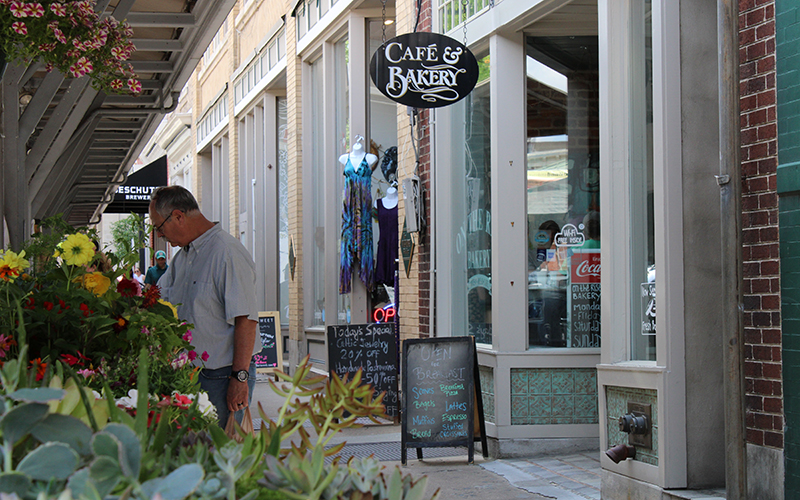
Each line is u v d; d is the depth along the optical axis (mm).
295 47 12164
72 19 3889
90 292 3121
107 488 894
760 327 3975
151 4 7105
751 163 4059
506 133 6621
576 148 6699
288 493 991
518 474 5734
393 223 9914
